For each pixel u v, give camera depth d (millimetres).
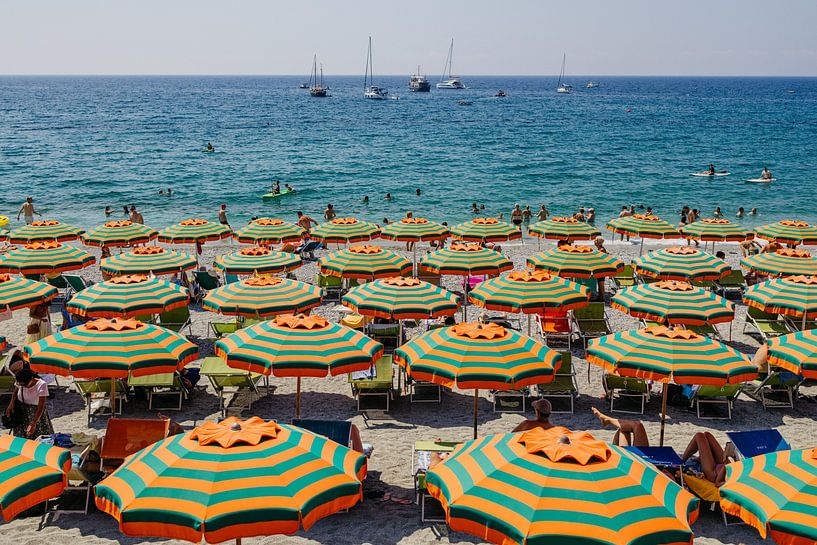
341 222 20859
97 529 8094
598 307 14938
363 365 9227
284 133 90250
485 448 6078
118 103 168500
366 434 10773
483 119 119688
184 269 16109
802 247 25609
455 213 39281
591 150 72438
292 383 12836
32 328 13328
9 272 15906
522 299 12547
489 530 5316
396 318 12156
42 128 95500
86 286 17703
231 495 5473
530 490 5449
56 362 9133
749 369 9047
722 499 6105
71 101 177500
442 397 12219
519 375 8578
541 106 165875
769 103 183125
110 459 8609
